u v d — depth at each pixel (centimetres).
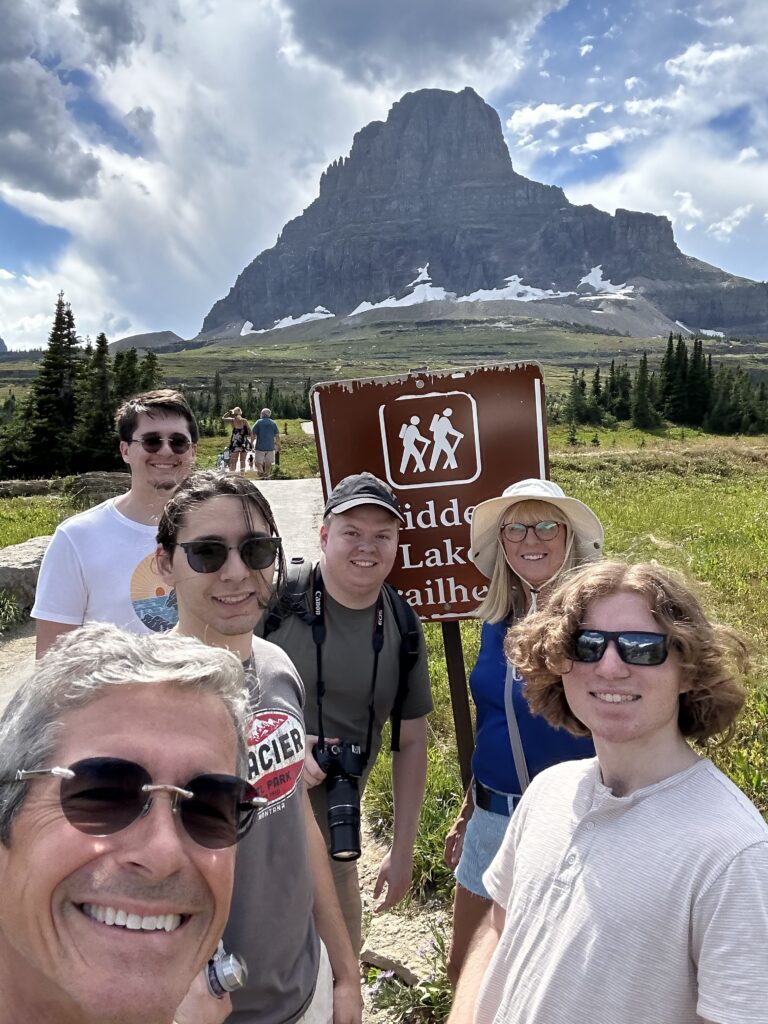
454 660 235
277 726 137
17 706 85
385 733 321
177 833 81
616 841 107
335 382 223
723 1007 91
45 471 2233
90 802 78
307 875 137
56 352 2283
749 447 2084
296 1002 129
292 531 820
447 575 226
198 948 84
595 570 120
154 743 82
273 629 181
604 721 113
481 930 143
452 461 223
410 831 194
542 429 220
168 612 194
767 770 265
